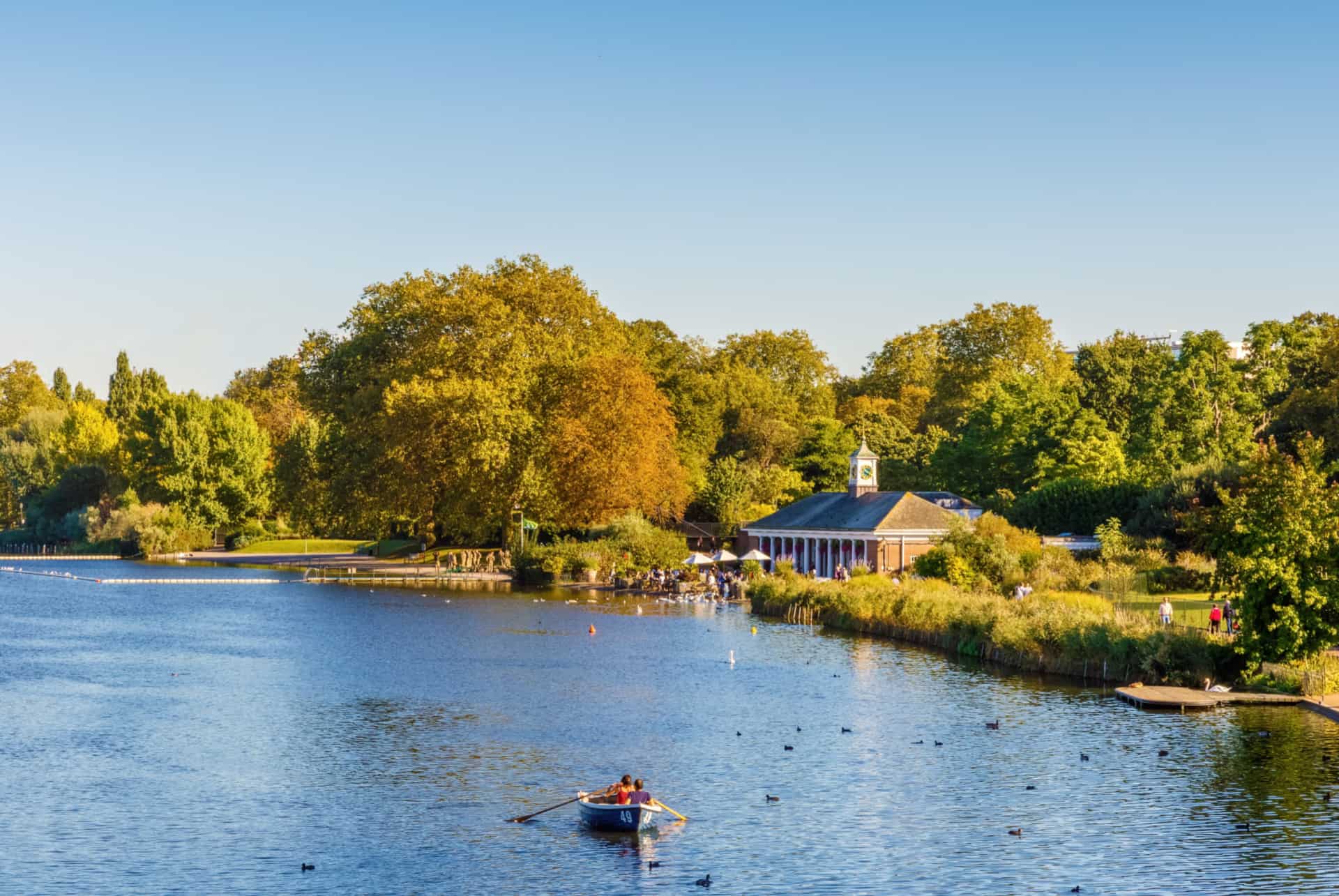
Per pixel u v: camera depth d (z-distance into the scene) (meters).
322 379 173.88
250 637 95.25
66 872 38.88
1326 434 118.38
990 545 103.69
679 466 160.62
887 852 41.03
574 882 38.16
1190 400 141.62
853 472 137.50
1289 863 39.78
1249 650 68.00
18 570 172.75
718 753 54.53
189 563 184.38
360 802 46.72
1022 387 158.38
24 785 48.88
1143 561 105.75
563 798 47.34
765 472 177.12
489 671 77.31
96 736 57.69
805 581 113.44
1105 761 52.72
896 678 74.25
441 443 148.62
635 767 52.09
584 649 87.25
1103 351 165.50
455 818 44.78
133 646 90.06
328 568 167.25
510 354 154.88
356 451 166.62
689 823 44.25
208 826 43.75
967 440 163.88
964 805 46.38
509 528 159.75
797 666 78.94
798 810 45.84
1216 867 39.50
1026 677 74.44
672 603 121.25
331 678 74.62
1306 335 150.75
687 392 189.50
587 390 151.12
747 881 38.28
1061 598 86.31
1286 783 49.00
